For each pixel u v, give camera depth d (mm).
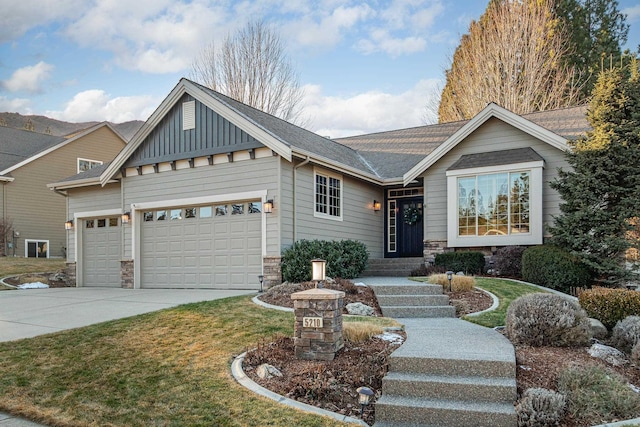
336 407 5129
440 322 8328
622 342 6262
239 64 29000
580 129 13484
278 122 14938
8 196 22328
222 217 12859
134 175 14383
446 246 14188
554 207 12750
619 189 10664
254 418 4715
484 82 28750
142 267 14320
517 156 13039
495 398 5102
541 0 27266
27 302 11164
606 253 10742
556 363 5770
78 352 6707
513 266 12344
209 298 10633
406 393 5344
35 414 5047
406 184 14883
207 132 12938
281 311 8562
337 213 14305
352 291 10055
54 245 24000
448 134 18516
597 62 26703
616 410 4727
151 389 5465
